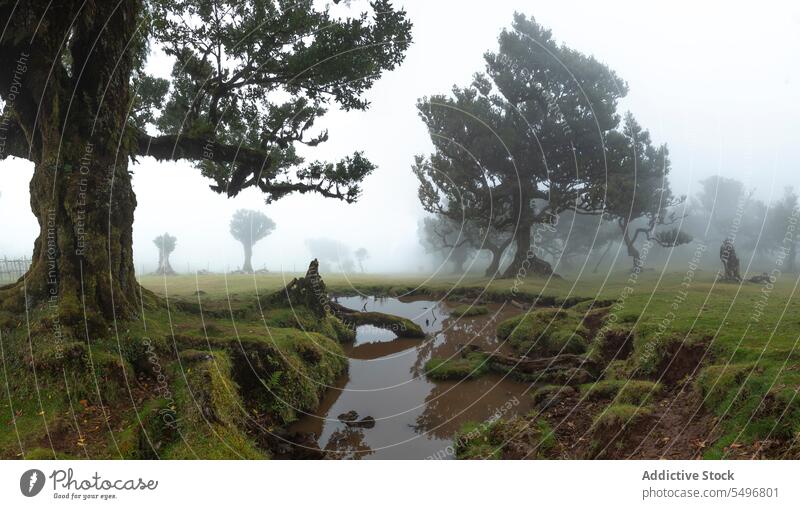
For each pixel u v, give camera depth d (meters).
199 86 14.16
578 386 9.35
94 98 8.92
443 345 15.66
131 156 9.84
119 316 8.63
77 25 8.77
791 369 5.75
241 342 9.17
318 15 13.80
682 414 6.24
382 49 13.63
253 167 13.70
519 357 12.73
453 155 33.72
